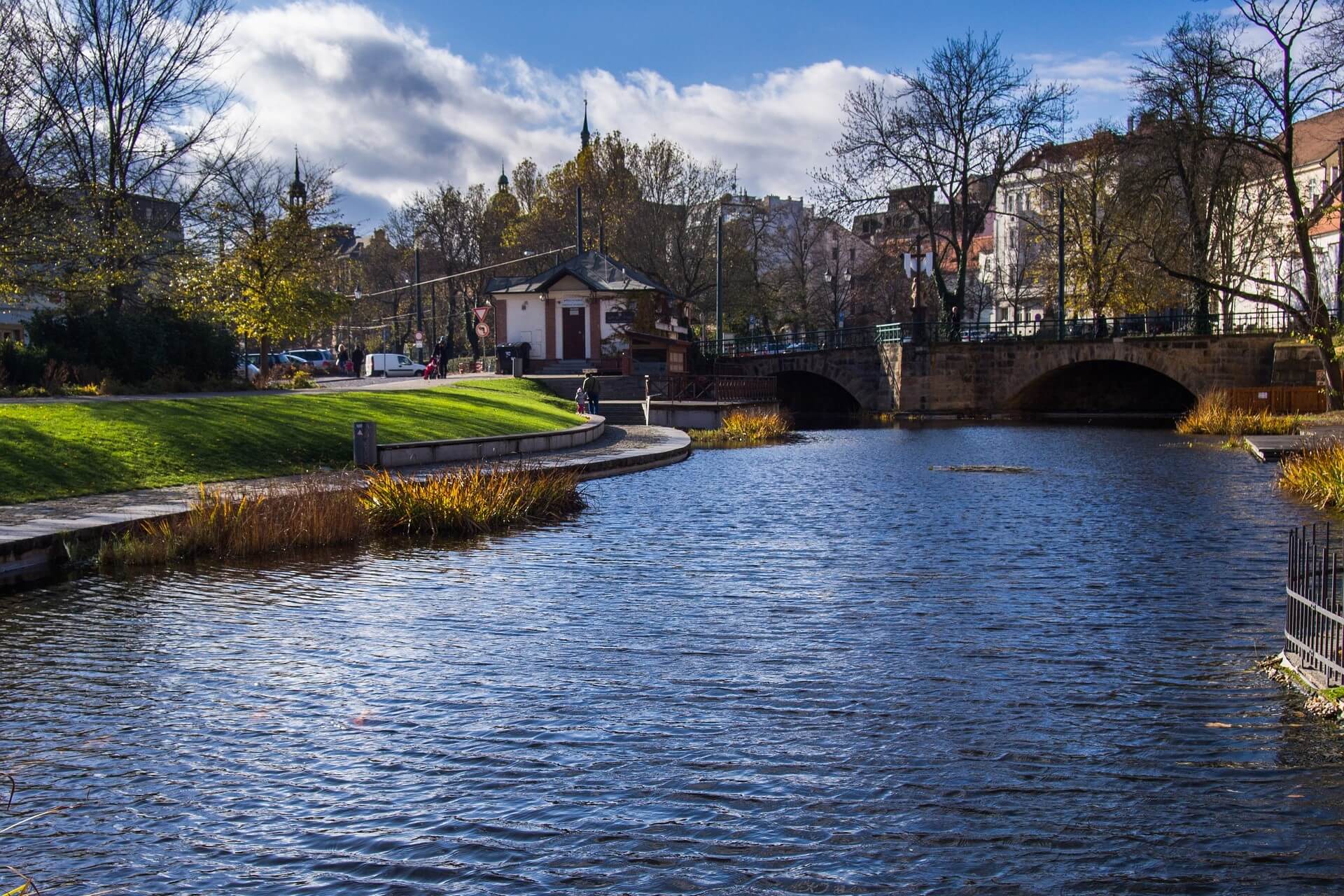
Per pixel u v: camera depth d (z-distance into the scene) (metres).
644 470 29.41
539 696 9.33
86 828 6.82
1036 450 35.94
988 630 11.55
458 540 17.77
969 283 107.12
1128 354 52.44
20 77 30.48
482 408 35.62
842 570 15.02
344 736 8.37
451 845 6.57
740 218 80.88
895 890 6.04
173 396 30.20
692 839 6.63
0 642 11.12
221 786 7.44
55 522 15.74
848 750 8.04
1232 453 33.16
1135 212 45.25
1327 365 41.91
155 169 36.69
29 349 32.56
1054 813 6.96
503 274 89.62
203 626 11.83
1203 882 6.09
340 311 49.94
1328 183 60.81
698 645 10.99
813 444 39.75
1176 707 8.91
